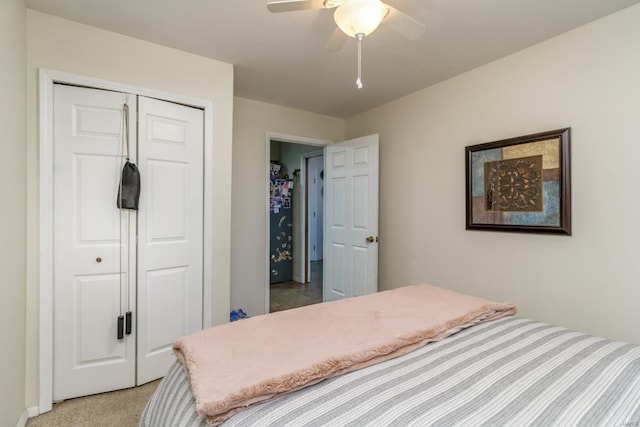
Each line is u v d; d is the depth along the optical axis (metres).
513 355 1.06
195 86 2.29
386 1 1.68
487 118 2.42
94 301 1.97
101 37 1.96
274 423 0.72
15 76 1.58
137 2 1.71
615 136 1.79
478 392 0.84
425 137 2.92
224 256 2.43
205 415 0.74
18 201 1.62
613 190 1.80
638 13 1.71
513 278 2.27
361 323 1.30
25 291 1.73
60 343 1.88
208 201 2.35
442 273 2.76
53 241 1.85
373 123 3.51
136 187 2.03
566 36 1.99
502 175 2.30
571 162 1.96
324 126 3.80
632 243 1.73
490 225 2.38
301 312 1.44
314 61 2.40
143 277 2.11
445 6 1.73
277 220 5.14
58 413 1.79
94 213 1.96
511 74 2.27
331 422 0.72
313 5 1.39
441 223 2.77
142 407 1.86
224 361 0.97
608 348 1.10
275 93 3.08
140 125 2.09
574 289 1.96
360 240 3.35
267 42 2.13
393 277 3.22
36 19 1.79
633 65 1.72
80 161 1.93
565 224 1.97
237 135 3.22
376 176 3.21
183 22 1.90
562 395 0.83
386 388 0.86
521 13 1.79
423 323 1.28
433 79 2.72
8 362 1.49
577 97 1.94
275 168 5.19
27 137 1.75
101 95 1.98
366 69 2.54
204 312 2.35
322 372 0.91
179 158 2.25
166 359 2.21
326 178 3.80
